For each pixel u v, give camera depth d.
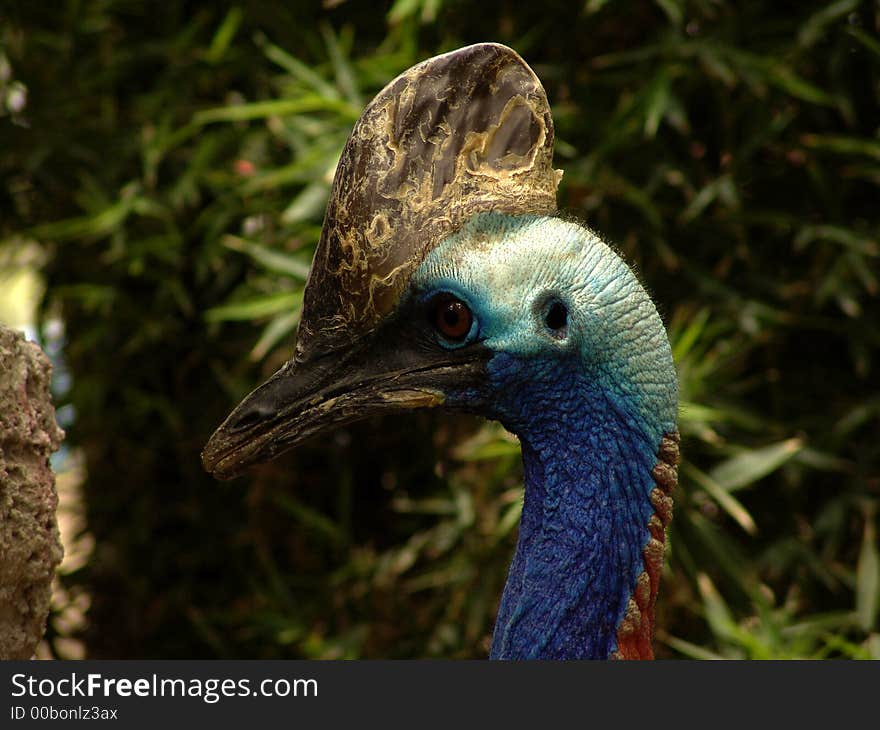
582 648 2.86
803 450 6.02
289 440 2.95
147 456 7.29
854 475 6.21
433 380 2.87
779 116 6.14
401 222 2.83
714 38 6.05
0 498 2.75
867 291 6.28
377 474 7.02
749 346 6.11
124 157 6.82
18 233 7.36
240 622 7.07
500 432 5.73
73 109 6.98
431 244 2.82
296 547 7.05
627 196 6.03
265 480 6.82
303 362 2.95
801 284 6.21
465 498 6.14
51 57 7.14
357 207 2.85
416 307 2.85
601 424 2.85
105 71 6.95
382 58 6.30
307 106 6.05
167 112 6.75
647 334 2.85
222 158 6.74
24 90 7.21
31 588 2.90
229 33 6.50
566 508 2.88
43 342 7.30
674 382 2.89
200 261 6.59
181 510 7.29
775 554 6.17
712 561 6.10
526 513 2.96
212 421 7.14
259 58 6.88
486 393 2.87
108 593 7.46
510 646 2.91
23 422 2.82
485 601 6.11
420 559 6.70
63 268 7.34
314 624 6.71
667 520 2.91
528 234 2.83
